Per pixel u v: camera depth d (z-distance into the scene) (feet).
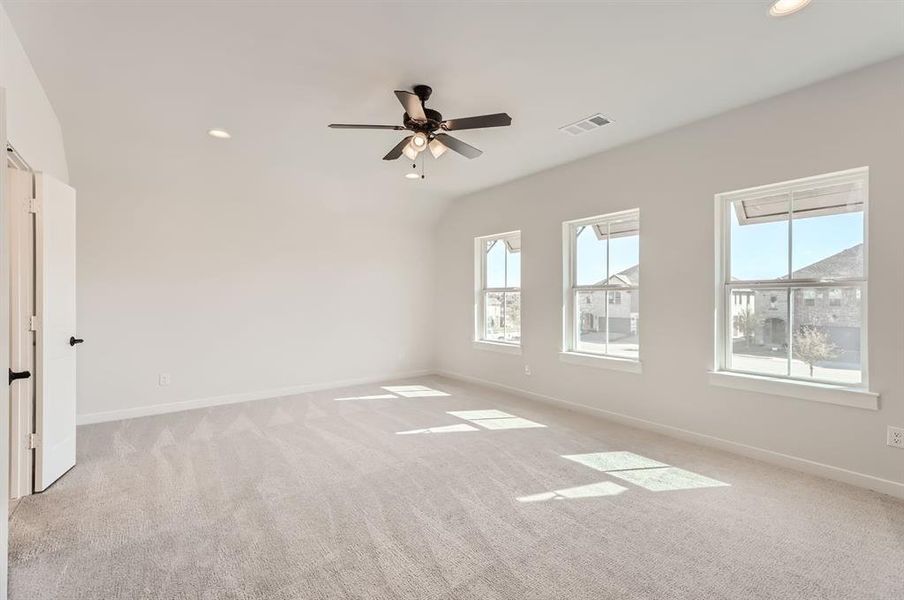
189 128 11.64
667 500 8.43
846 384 9.30
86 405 13.66
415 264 21.36
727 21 7.23
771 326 10.48
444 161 14.70
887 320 8.57
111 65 8.55
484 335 19.53
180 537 7.19
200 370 15.70
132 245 14.39
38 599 5.72
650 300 12.64
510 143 13.02
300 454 10.91
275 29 7.39
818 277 9.71
